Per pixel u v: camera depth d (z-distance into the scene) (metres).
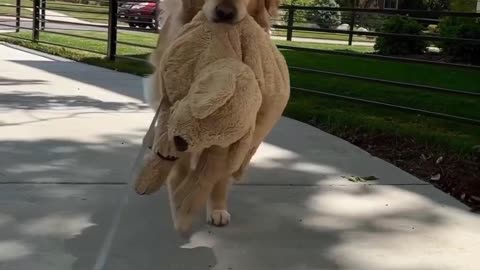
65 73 4.48
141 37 8.09
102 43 7.13
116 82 4.14
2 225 1.56
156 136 1.37
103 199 1.79
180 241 1.54
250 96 1.25
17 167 2.04
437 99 3.98
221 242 1.55
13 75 4.23
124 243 1.51
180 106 1.25
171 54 1.36
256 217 1.74
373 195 1.99
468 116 3.39
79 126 2.70
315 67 5.36
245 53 1.35
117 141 2.47
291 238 1.60
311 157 2.42
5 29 8.52
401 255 1.52
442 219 1.79
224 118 1.23
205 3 1.42
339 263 1.46
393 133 2.83
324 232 1.65
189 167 1.42
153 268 1.38
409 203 1.92
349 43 8.03
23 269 1.33
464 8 7.10
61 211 1.68
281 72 1.41
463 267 1.47
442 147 2.62
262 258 1.47
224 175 1.36
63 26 9.73
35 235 1.51
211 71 1.26
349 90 4.18
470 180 2.08
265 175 2.15
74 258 1.40
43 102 3.24
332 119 3.10
